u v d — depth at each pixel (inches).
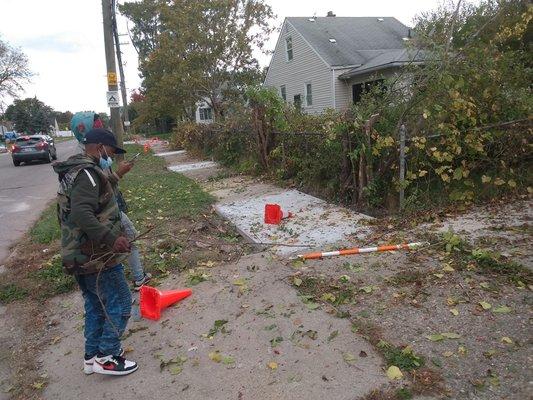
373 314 148.1
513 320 136.2
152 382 127.6
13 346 159.5
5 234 318.3
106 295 128.6
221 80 1056.8
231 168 511.8
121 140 613.9
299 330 142.9
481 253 176.4
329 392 114.0
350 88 962.7
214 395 118.8
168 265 211.3
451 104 245.8
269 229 252.4
